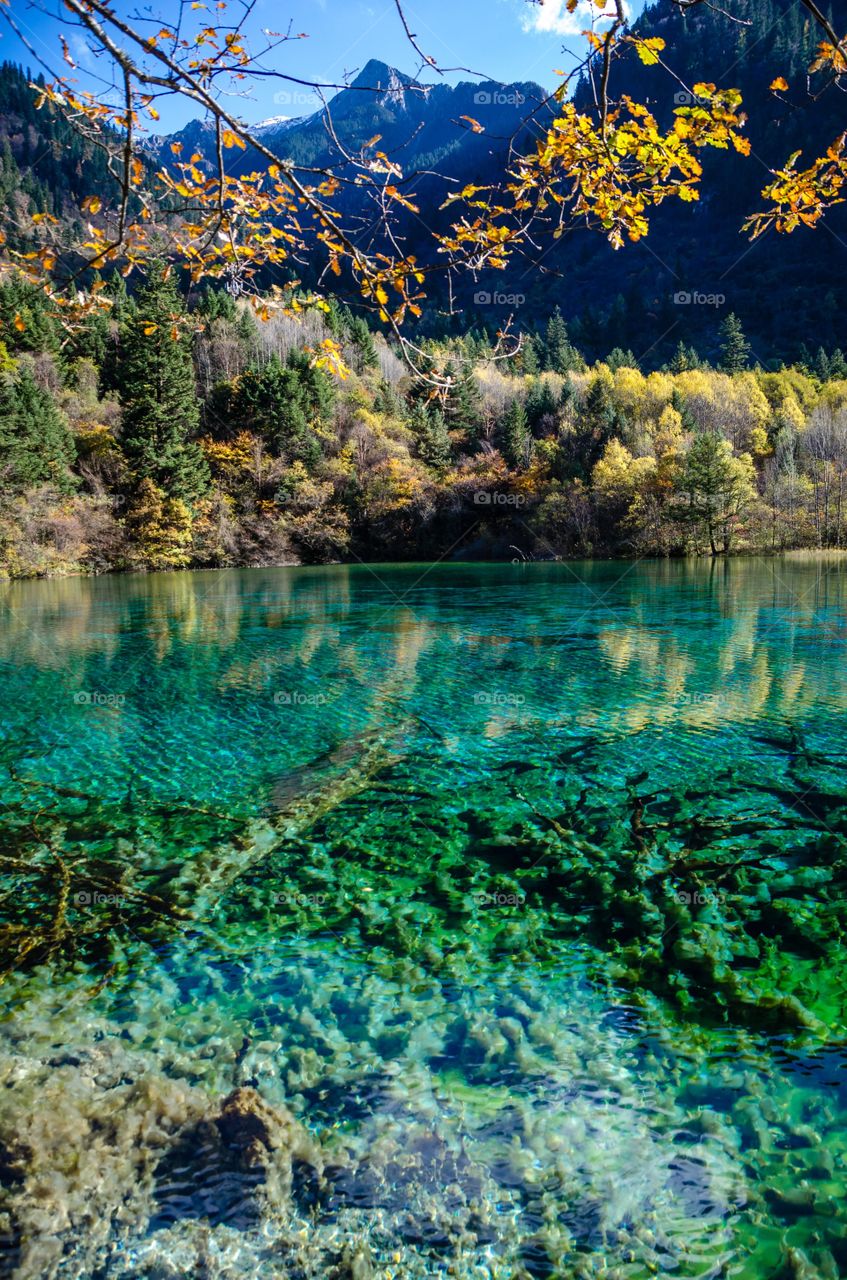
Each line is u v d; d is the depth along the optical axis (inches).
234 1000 216.4
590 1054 190.7
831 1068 184.1
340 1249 139.3
